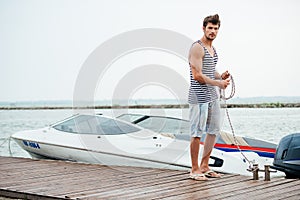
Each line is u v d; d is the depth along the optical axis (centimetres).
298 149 502
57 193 420
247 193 404
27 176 505
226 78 471
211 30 446
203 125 456
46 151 646
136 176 494
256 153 588
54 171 534
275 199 381
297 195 394
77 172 525
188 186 436
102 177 493
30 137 659
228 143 608
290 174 507
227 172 547
